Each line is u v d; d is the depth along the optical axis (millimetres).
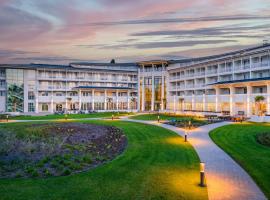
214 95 73562
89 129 39031
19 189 13883
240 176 15961
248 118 51469
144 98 102438
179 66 96125
